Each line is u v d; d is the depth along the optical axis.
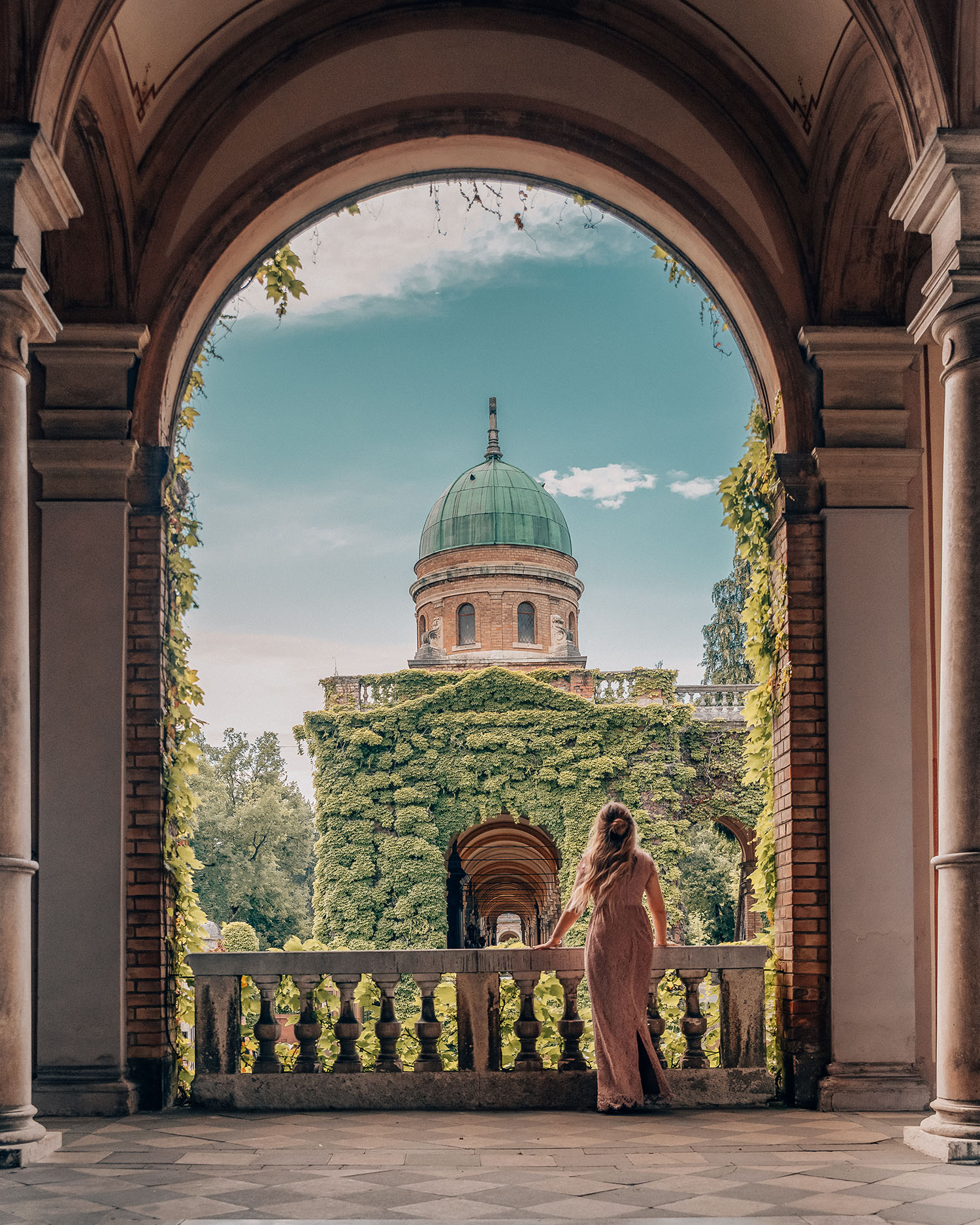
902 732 7.56
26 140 5.40
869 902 7.41
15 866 5.25
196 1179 4.80
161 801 7.45
